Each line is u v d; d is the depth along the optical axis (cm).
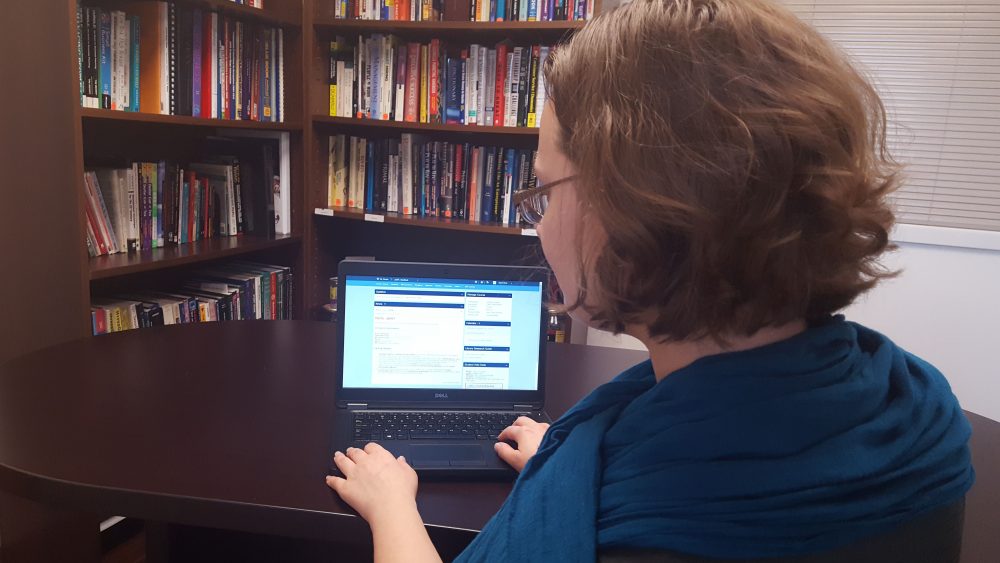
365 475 79
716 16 38
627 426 45
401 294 109
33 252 180
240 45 231
